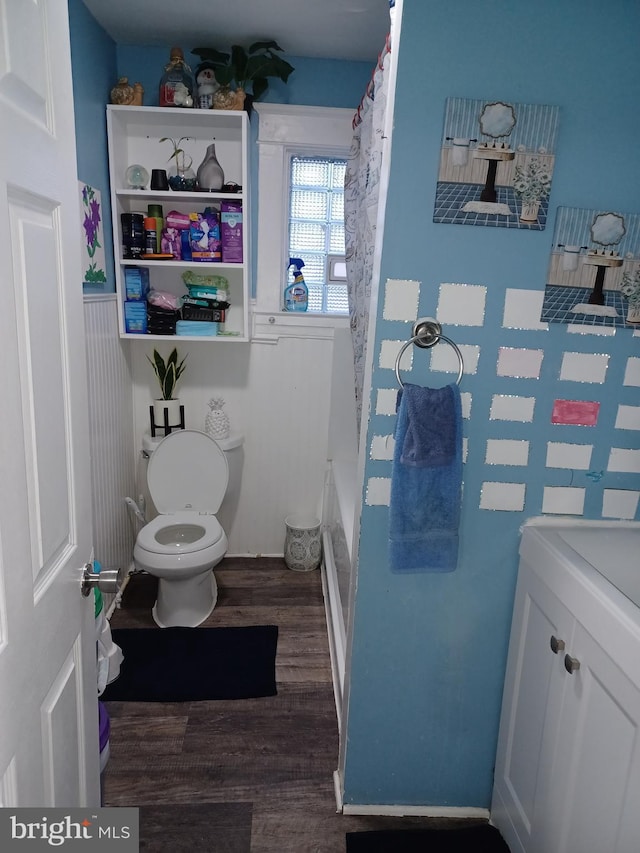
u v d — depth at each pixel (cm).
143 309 254
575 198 130
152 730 189
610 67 124
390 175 127
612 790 102
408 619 151
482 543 148
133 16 220
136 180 250
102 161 235
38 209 83
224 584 280
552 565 129
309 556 294
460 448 138
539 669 135
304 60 256
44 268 85
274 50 248
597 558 129
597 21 122
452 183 127
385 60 147
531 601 141
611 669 104
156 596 268
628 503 147
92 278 223
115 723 191
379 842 153
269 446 295
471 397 139
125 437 269
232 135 258
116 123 241
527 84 124
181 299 272
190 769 174
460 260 132
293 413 290
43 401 85
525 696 142
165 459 262
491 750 161
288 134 260
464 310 134
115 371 252
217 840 153
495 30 122
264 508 303
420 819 162
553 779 126
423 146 126
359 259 201
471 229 130
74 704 104
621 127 127
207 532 245
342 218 279
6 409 71
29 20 78
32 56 79
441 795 164
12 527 75
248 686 209
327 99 260
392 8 132
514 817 146
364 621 151
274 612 258
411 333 135
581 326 136
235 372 284
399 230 130
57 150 89
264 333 279
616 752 102
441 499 139
